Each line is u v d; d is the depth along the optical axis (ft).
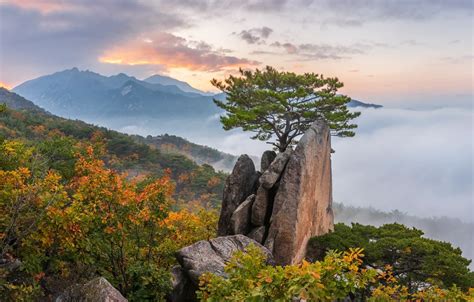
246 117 82.38
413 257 68.44
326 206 81.35
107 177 43.55
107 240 43.70
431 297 34.55
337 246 68.54
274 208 68.64
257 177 81.61
